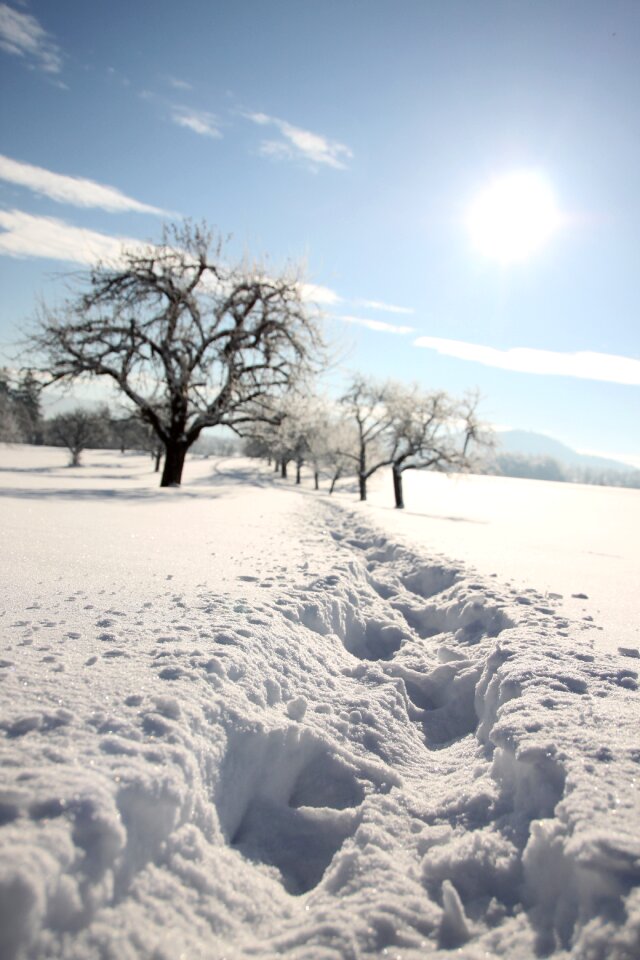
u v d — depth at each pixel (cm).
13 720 213
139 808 186
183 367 2180
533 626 477
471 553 993
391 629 561
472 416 3947
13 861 145
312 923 188
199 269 2164
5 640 309
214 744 243
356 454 5000
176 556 662
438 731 380
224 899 190
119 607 409
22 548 606
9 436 6906
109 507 1237
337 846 245
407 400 4097
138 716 235
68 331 1955
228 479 5903
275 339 2206
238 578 566
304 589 549
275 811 258
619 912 165
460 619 582
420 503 4353
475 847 221
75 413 6612
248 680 312
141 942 157
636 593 686
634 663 379
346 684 397
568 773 226
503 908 196
